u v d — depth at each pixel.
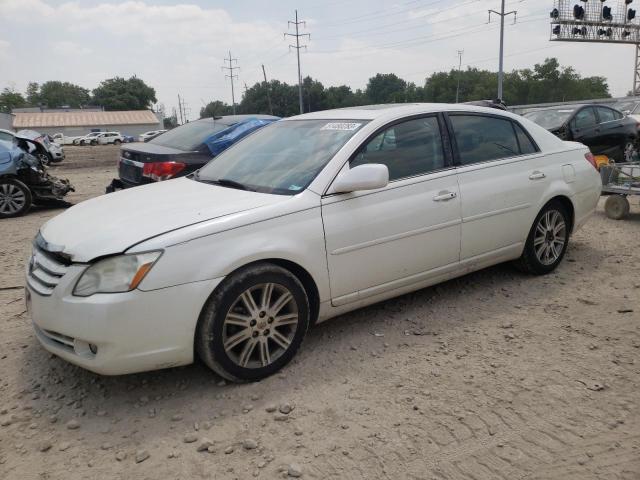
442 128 4.33
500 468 2.61
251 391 3.30
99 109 113.56
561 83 95.50
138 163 7.13
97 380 3.48
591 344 3.80
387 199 3.86
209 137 7.48
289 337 3.52
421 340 3.93
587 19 39.78
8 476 2.64
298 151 4.05
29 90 147.88
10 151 9.62
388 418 3.01
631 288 4.80
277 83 99.12
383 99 112.31
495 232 4.54
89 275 3.00
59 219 3.69
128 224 3.25
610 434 2.84
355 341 3.92
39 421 3.08
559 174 5.01
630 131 12.11
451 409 3.08
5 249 7.06
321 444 2.81
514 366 3.54
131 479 2.60
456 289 4.86
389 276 3.95
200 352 3.23
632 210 8.05
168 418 3.07
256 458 2.72
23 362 3.74
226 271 3.16
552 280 5.04
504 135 4.76
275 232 3.37
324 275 3.60
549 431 2.87
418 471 2.60
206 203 3.53
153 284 2.98
